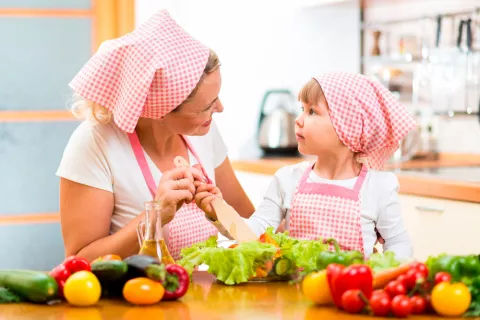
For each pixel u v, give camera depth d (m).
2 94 4.36
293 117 4.55
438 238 3.17
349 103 2.18
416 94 4.24
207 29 4.68
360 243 2.18
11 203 4.38
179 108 1.98
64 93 4.43
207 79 1.97
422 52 4.13
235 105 4.63
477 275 1.50
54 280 1.60
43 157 4.42
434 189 3.16
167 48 1.93
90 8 4.44
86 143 2.09
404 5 4.27
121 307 1.57
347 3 4.40
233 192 2.47
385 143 2.24
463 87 3.95
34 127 4.41
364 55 4.54
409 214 3.33
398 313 1.45
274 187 2.33
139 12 4.50
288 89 4.64
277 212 2.30
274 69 4.64
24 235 4.41
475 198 2.96
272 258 1.82
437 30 3.98
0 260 4.39
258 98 4.66
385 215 2.20
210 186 1.96
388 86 4.35
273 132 4.52
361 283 1.50
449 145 4.11
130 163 2.11
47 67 4.40
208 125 2.08
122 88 1.95
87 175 2.06
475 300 1.48
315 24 4.59
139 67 1.92
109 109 2.00
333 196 2.21
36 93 4.39
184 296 1.67
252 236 1.90
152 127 2.13
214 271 1.81
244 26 4.62
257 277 1.83
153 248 1.71
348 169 2.26
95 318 1.48
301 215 2.24
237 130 4.63
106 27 4.45
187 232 2.14
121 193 2.11
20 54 4.37
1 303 1.63
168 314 1.51
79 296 1.57
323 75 2.24
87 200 2.07
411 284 1.52
